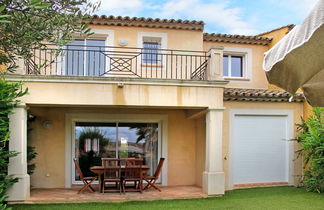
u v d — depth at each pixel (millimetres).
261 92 11008
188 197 9047
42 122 10742
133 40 11430
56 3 3781
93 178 9602
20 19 3512
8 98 7426
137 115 11328
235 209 7812
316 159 9859
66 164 10750
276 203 8461
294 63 2920
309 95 3887
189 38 11836
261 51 13531
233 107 10820
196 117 11164
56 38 4062
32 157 10031
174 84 9102
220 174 9258
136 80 8867
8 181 7902
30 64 9195
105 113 11141
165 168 11344
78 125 11203
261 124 11172
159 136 11648
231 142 10719
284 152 11312
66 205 8102
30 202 8281
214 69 9406
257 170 11047
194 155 11609
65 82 8586
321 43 2729
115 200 8594
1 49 3840
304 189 10492
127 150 11438
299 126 11188
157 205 8164
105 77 8680
